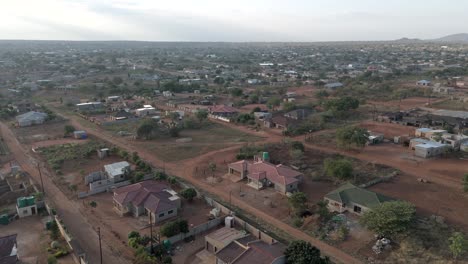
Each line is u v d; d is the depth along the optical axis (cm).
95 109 16062
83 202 7138
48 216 6544
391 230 5462
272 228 6106
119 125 13362
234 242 5281
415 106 15538
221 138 11562
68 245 5569
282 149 9862
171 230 5725
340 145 10050
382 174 8281
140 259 4994
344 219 6259
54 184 7981
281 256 4822
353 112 14438
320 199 7100
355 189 6812
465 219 6175
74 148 10456
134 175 8131
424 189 7456
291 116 13812
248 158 9412
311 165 8912
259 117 13950
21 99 18738
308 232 5962
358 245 5531
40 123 13600
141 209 6594
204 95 19650
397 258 5141
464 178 7219
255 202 7094
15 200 7200
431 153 9369
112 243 5712
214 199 7238
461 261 4969
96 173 8012
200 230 6031
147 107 15988
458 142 9862
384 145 10444
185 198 7175
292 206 6612
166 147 10625
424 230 5772
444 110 13925
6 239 5284
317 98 18000
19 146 10819
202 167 9012
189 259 5312
